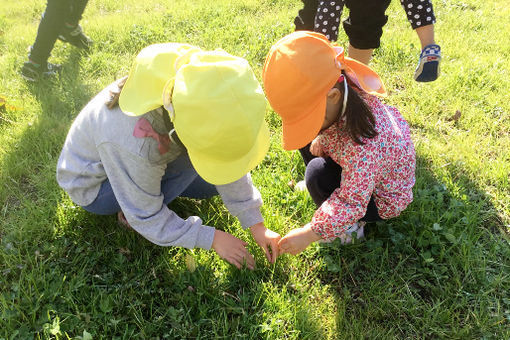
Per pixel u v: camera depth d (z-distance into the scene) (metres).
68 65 4.01
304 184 2.61
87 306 2.00
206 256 2.24
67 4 3.52
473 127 3.19
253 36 4.47
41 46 3.63
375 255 2.27
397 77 3.77
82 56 4.14
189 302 2.05
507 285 2.14
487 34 4.62
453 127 3.24
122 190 1.88
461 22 4.90
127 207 1.89
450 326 2.01
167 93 1.52
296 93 1.73
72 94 3.54
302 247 2.05
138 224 1.93
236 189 2.12
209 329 1.97
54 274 2.13
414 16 2.70
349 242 2.32
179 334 1.92
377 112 2.03
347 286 2.18
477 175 2.77
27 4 6.11
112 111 1.82
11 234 2.32
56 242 2.29
